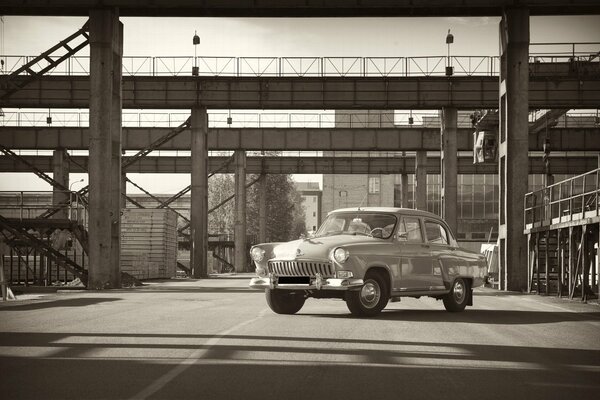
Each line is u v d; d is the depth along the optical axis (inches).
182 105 1780.3
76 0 1241.4
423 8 1243.8
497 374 304.8
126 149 2213.3
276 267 576.4
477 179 3794.3
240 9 1267.2
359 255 557.9
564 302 839.7
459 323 527.5
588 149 2103.8
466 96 1742.1
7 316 575.2
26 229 1362.0
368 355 353.1
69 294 983.6
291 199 4037.9
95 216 1215.6
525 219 1170.6
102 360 332.8
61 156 2247.8
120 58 1284.4
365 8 1254.9
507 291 1142.3
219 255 3004.4
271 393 260.1
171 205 3779.5
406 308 679.7
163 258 1819.6
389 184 4259.4
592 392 269.3
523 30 1193.4
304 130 2226.9
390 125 4074.8
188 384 275.9
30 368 311.1
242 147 2242.9
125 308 670.5
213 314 591.2
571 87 1633.9
